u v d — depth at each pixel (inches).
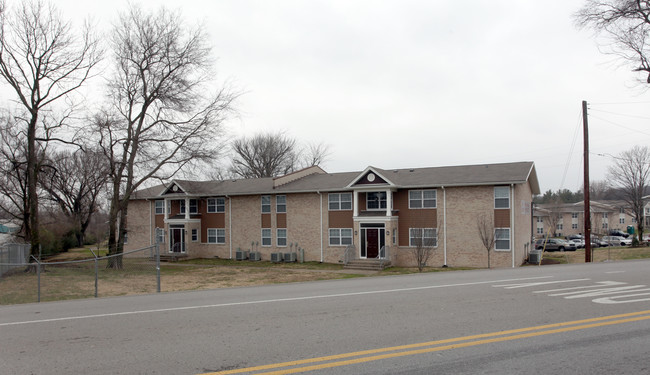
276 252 1425.9
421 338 277.1
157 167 1218.0
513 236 1116.5
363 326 312.3
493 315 337.4
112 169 1199.6
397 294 451.5
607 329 289.0
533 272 637.3
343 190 1321.4
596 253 1551.4
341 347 261.4
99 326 336.8
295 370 223.6
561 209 3051.2
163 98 1190.9
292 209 1419.8
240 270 1189.7
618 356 236.2
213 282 915.4
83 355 259.0
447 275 635.5
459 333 286.8
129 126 1193.4
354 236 1269.7
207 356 250.7
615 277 545.6
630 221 3331.7
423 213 1226.0
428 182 1211.9
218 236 1550.2
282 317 350.3
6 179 1462.8
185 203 1551.4
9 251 930.7
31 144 1075.3
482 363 228.4
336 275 1035.3
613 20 794.2
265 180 1583.4
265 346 267.6
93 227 2416.3
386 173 1311.5
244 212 1503.4
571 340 265.4
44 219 1774.1
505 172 1176.8
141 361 244.7
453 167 1328.7
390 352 249.4
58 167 1706.4
